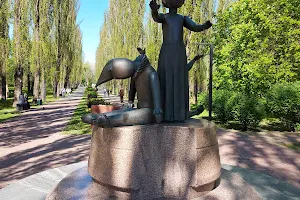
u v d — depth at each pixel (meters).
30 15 21.20
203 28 3.80
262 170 5.56
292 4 10.84
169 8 3.90
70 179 3.84
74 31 34.50
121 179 3.20
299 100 10.20
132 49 24.41
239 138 9.16
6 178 5.10
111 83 45.25
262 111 10.50
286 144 8.27
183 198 3.27
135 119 3.45
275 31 11.09
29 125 12.16
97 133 3.46
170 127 3.35
